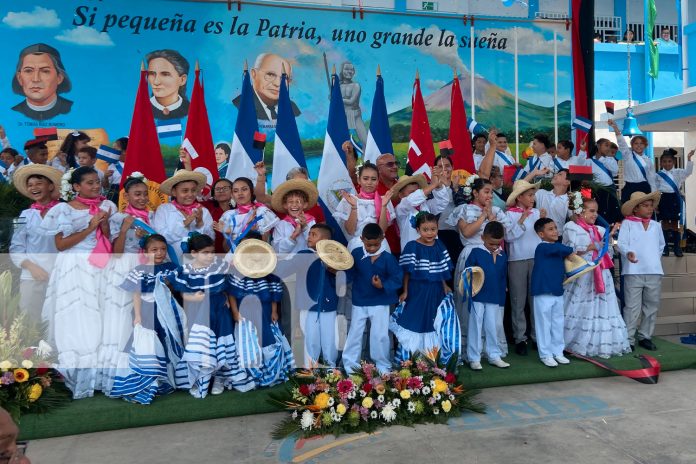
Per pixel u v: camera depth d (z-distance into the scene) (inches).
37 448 151.9
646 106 350.6
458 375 191.0
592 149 313.3
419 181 211.8
